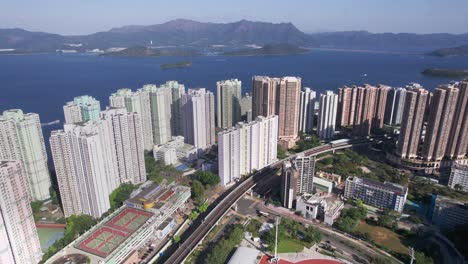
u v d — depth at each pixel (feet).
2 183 639.76
